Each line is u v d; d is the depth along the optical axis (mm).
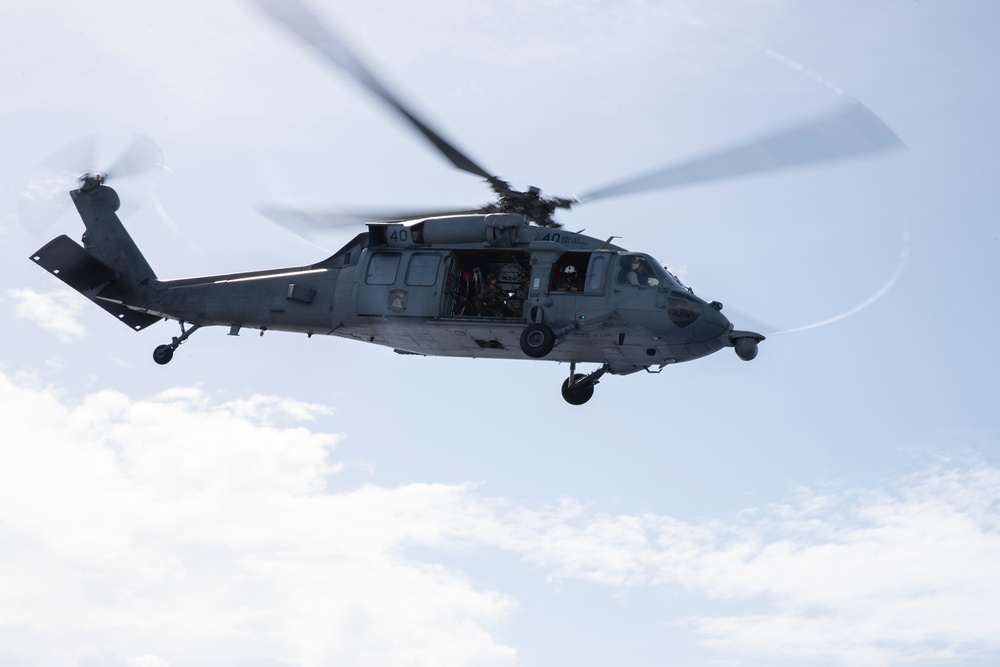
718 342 25359
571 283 25453
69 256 30625
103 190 31062
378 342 27641
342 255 27781
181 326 29906
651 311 24844
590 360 26672
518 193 26062
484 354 26812
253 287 28391
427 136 24375
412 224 26484
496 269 26438
